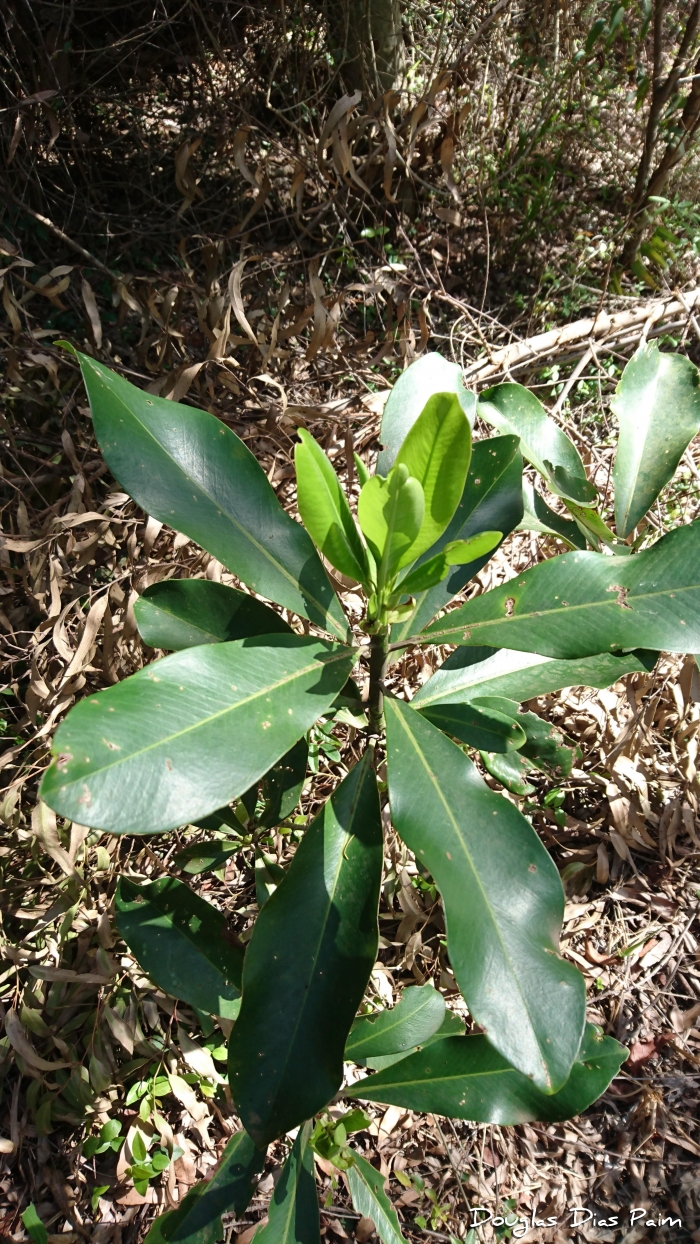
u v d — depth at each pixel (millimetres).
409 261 1162
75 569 713
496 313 1159
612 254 1132
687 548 381
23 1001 640
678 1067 672
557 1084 313
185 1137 635
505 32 1113
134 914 520
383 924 734
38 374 824
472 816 368
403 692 794
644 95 1126
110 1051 619
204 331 771
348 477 763
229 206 1131
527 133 1156
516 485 469
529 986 328
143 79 1060
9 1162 626
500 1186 621
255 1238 461
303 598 431
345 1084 658
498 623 397
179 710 323
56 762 287
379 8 1038
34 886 696
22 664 798
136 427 399
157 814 294
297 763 519
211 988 509
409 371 486
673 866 766
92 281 1028
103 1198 610
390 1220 499
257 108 1122
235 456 425
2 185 926
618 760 750
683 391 601
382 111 920
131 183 1097
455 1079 497
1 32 924
